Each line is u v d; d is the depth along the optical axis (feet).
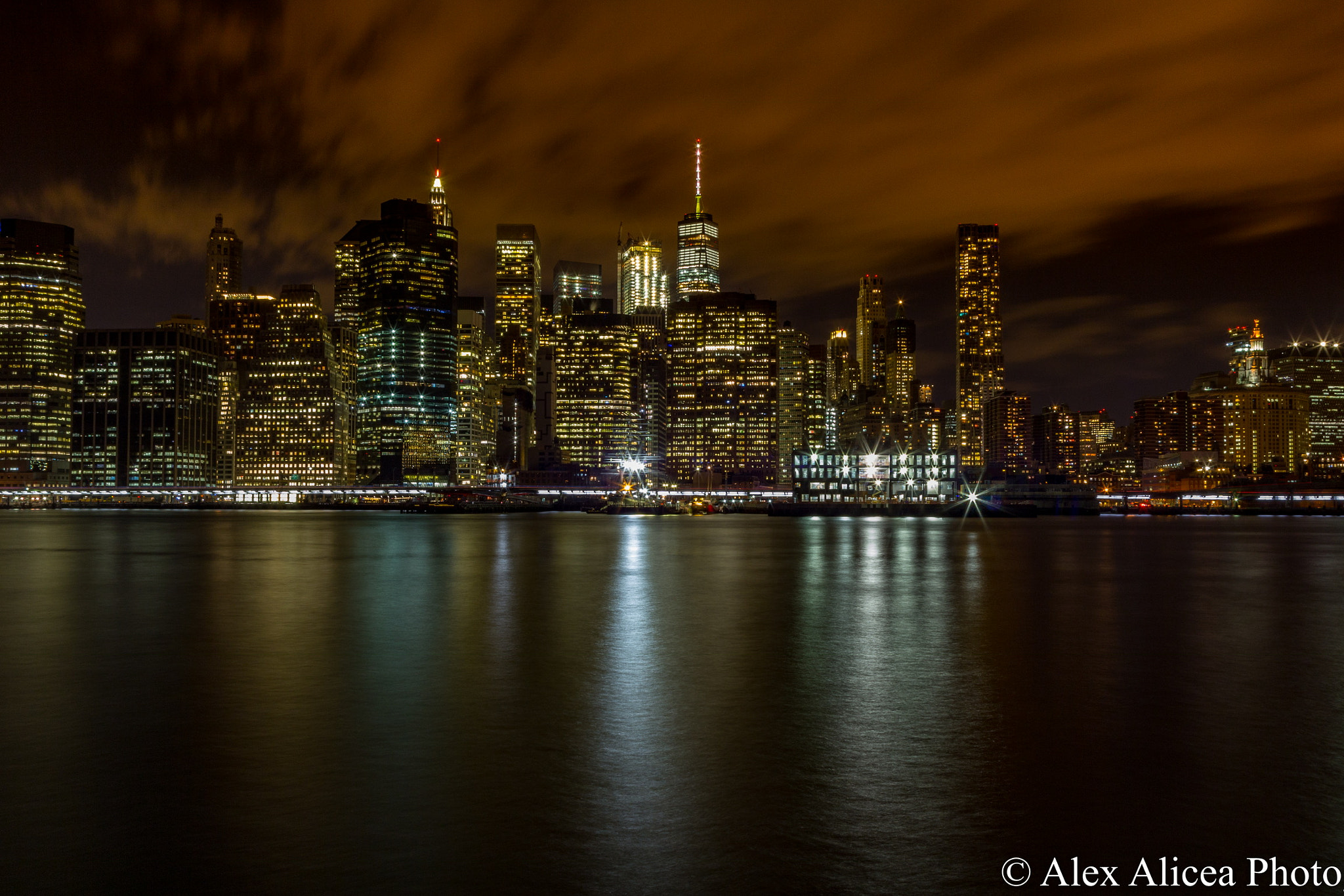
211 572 266.36
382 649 124.16
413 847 51.78
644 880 47.55
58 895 45.88
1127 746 73.46
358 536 564.30
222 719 82.64
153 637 135.23
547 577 249.14
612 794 61.05
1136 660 116.26
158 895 45.91
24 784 63.26
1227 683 100.53
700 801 59.62
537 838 53.11
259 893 46.19
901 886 47.14
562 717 83.30
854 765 67.97
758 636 137.28
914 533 642.63
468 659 115.65
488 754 70.69
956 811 57.98
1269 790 62.28
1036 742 74.79
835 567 296.10
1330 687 97.71
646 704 88.84
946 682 100.53
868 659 116.78
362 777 64.85
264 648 124.47
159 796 60.70
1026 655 119.75
